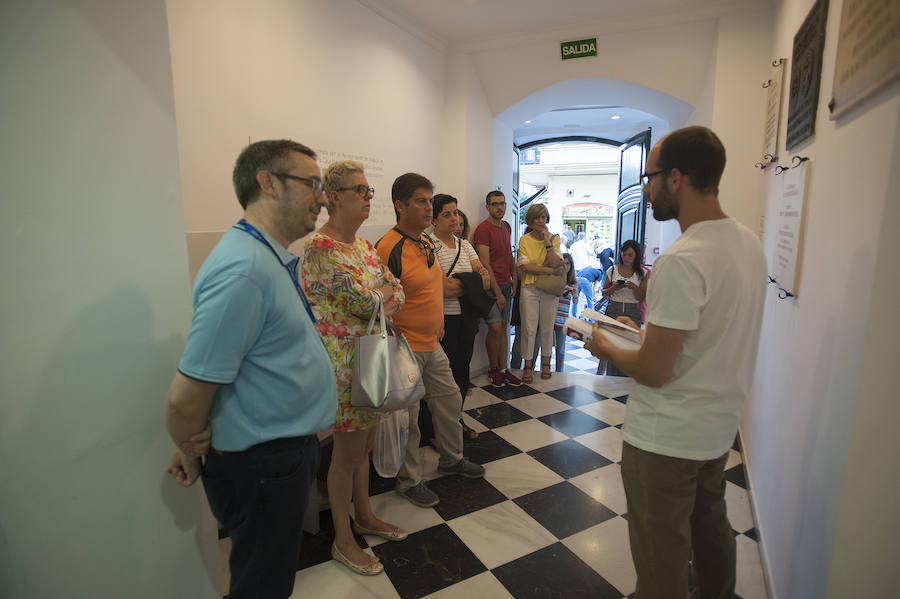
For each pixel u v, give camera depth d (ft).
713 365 3.59
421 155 11.41
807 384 4.41
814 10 5.02
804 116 5.22
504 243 12.27
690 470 3.74
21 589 2.79
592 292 21.85
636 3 10.09
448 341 8.93
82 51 2.89
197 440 3.20
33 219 2.71
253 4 6.73
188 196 6.02
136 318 3.31
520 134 22.40
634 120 19.81
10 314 2.64
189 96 5.95
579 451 8.87
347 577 5.70
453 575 5.74
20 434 2.72
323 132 8.23
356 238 5.78
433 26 11.13
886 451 2.99
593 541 6.35
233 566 3.59
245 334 3.05
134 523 3.39
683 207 3.76
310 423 3.51
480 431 9.74
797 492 4.44
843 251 3.64
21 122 2.63
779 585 4.83
